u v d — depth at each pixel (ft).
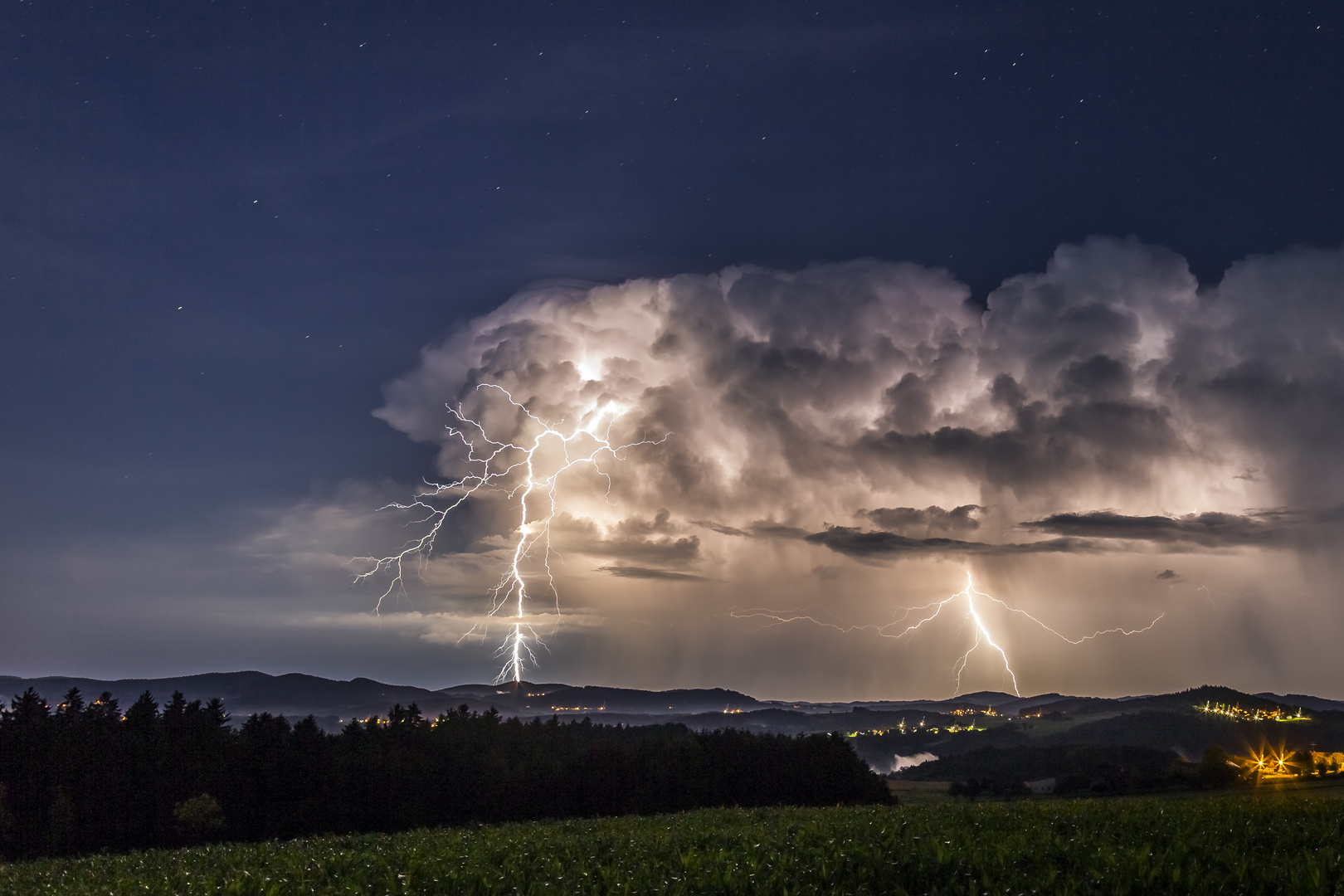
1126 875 37.37
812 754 241.76
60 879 66.80
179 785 189.67
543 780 212.02
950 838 51.88
